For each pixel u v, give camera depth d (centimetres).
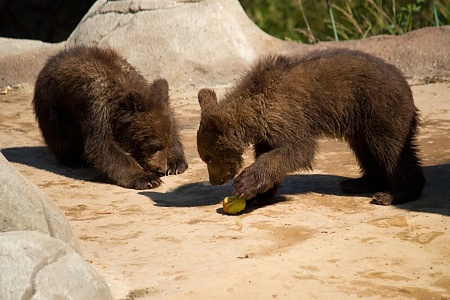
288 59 1269
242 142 1213
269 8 3017
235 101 1215
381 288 870
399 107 1216
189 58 2170
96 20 2302
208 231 1089
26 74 2283
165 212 1199
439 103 1847
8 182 831
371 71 1223
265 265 927
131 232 1098
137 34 2216
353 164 1465
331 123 1239
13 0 2872
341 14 2908
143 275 920
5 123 1881
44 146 1700
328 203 1220
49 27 2880
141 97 1465
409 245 1000
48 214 856
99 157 1438
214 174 1245
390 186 1239
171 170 1470
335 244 1002
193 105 2014
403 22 2683
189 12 2231
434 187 1276
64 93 1513
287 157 1186
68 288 727
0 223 810
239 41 2216
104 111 1471
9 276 715
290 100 1198
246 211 1191
